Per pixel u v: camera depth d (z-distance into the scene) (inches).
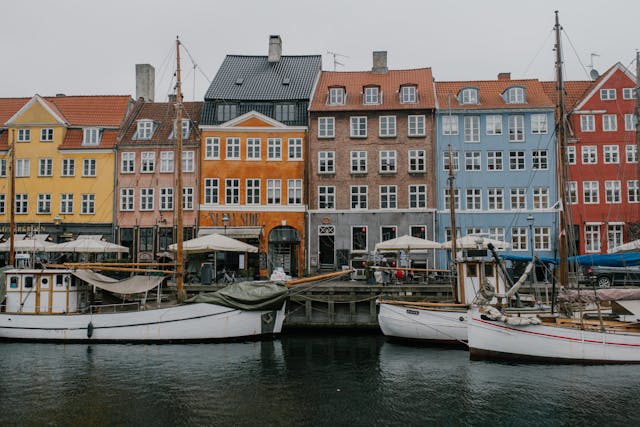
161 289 1031.0
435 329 868.6
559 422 538.0
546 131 1508.4
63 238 1512.1
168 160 1525.6
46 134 1549.0
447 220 1485.0
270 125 1520.7
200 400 600.4
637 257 925.2
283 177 1512.1
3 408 576.1
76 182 1529.3
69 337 872.3
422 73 1640.0
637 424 532.4
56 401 597.0
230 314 874.8
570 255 1146.0
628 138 1502.2
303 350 838.5
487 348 755.4
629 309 754.8
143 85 1731.1
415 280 1192.2
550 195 1487.5
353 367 734.5
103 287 885.2
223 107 1544.0
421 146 1510.8
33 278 900.0
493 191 1501.0
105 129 1565.0
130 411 567.2
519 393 621.0
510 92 1534.2
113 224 1507.1
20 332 882.1
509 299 889.5
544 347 739.4
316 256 1483.8
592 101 1523.1
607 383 652.7
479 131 1515.7
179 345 856.3
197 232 1485.0
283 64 1679.4
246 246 1110.4
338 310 1012.5
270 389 639.1
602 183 1494.8
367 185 1508.4
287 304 1011.9
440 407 579.2
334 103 1547.7
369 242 1487.5
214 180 1508.4
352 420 542.9
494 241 1095.6
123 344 863.7
